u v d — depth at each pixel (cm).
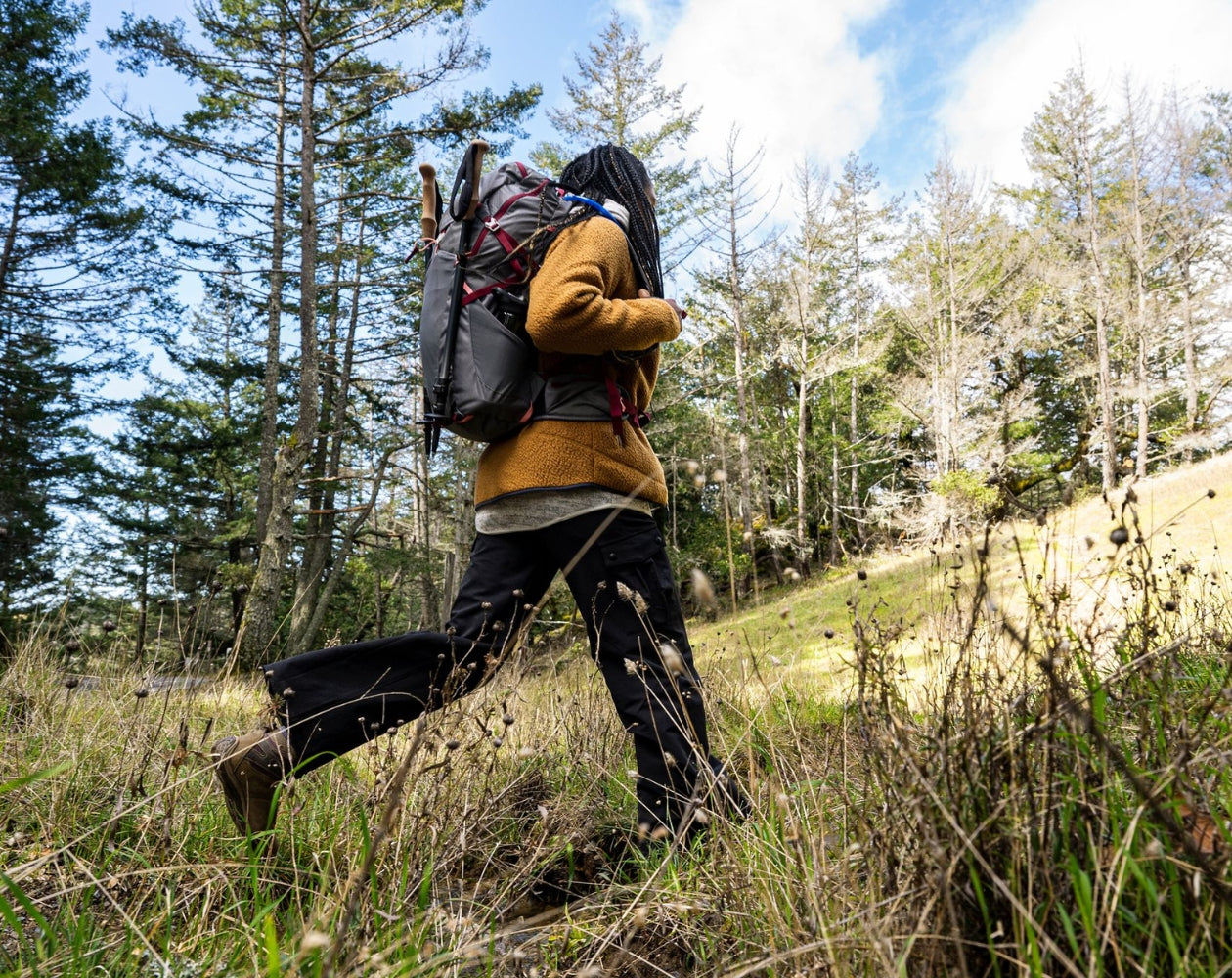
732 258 2064
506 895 142
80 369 1538
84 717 212
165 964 89
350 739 146
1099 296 2247
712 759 167
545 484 151
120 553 1642
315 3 1139
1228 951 71
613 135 1809
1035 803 81
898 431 2680
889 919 80
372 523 2016
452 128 1140
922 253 2545
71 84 1484
